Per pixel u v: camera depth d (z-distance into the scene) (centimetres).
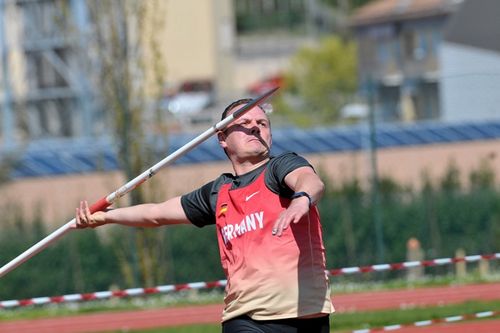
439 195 6481
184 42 16538
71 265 6400
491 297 4809
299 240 1395
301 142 8562
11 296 6372
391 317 4012
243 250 1401
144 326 4684
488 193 6519
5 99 9412
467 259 2956
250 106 1409
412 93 9431
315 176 1331
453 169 6931
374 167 6094
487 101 8438
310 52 15438
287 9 18525
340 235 6325
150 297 5994
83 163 8088
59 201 8075
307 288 1384
